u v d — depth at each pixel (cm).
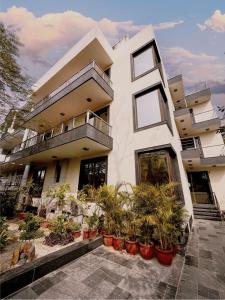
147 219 356
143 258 363
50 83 1160
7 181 1611
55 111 981
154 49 834
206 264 347
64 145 739
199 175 1241
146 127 664
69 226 515
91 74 733
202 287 264
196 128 1262
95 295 237
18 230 564
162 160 590
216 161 1067
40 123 1120
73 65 1004
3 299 218
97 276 287
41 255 368
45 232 545
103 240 446
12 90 597
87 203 672
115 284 265
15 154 1129
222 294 247
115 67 958
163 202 385
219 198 1102
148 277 289
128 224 412
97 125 772
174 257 379
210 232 631
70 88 816
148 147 632
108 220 457
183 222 467
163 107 717
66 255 333
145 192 415
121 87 857
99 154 805
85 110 962
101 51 921
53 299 226
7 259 344
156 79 720
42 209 828
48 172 1080
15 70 565
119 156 716
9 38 527
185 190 788
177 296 241
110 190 489
